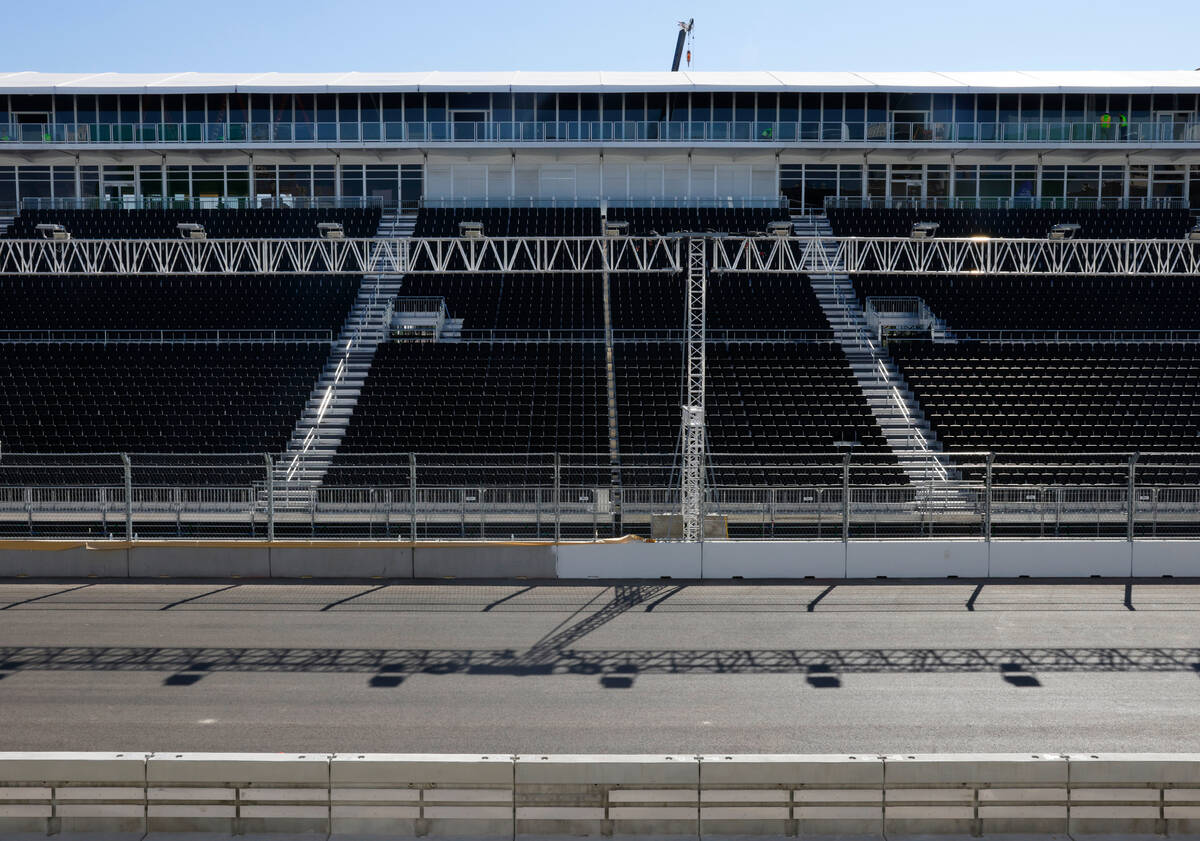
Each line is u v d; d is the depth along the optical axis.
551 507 21.08
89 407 30.12
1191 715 12.10
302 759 8.20
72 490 21.38
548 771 8.18
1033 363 33.56
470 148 40.59
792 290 38.78
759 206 42.56
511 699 12.58
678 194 42.72
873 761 8.19
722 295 38.28
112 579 19.22
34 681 13.12
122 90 40.88
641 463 26.88
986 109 41.09
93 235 40.09
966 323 36.88
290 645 14.84
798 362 33.50
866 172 42.69
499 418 29.61
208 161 42.47
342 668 13.78
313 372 32.66
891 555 19.48
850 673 13.67
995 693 12.87
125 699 12.46
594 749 10.95
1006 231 40.62
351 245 39.94
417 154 41.97
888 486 20.22
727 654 14.52
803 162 42.69
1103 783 8.16
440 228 41.03
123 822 8.20
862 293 38.75
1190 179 42.88
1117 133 40.56
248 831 8.20
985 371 32.97
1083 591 18.31
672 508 21.47
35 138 40.19
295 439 28.92
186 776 8.19
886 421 30.16
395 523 21.17
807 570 19.50
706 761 8.20
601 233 40.44
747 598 17.88
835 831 8.16
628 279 39.50
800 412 30.27
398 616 16.56
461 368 33.00
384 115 41.41
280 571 19.48
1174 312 37.28
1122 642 15.09
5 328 35.75
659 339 35.31
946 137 40.66
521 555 19.52
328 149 40.62
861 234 40.69
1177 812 8.15
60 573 19.38
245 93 41.06
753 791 8.20
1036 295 38.44
